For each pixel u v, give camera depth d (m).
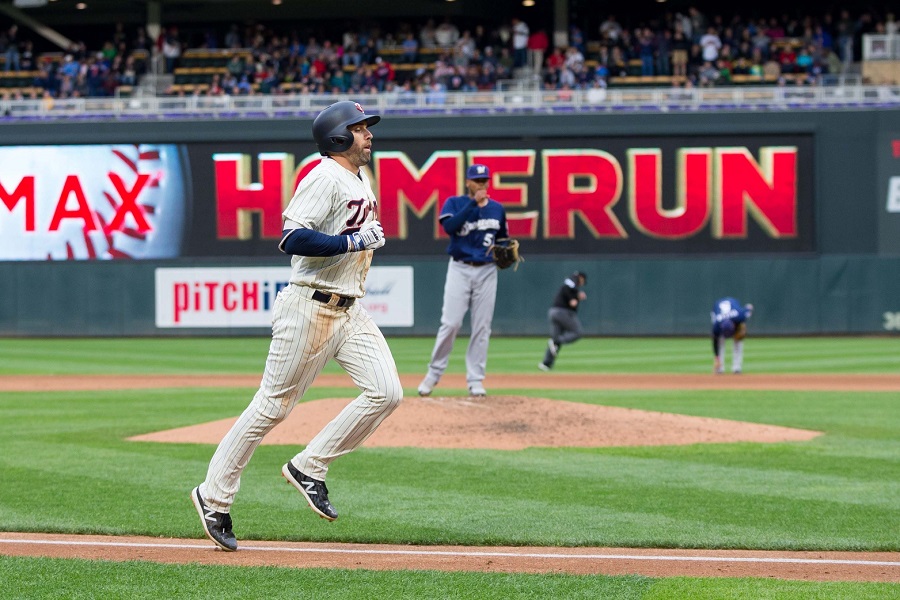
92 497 17.59
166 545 14.29
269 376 13.48
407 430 24.08
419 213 66.44
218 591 11.79
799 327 65.38
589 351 55.69
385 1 84.62
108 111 67.62
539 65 77.56
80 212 67.25
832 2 83.50
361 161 13.55
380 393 13.48
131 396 34.41
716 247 65.69
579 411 26.17
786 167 65.31
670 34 79.38
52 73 77.62
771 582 12.16
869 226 65.19
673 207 65.69
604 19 87.00
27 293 67.50
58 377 42.19
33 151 67.25
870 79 70.31
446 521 15.79
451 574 12.59
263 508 16.77
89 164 67.19
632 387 37.38
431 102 66.81
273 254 67.00
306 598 11.50
